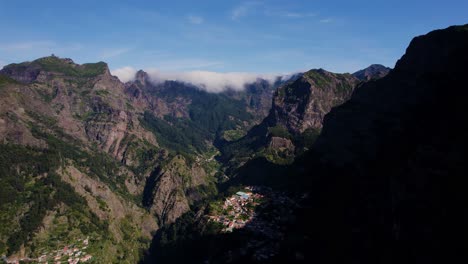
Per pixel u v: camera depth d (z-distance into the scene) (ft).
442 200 442.09
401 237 483.51
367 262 524.93
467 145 451.53
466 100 563.89
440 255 417.28
